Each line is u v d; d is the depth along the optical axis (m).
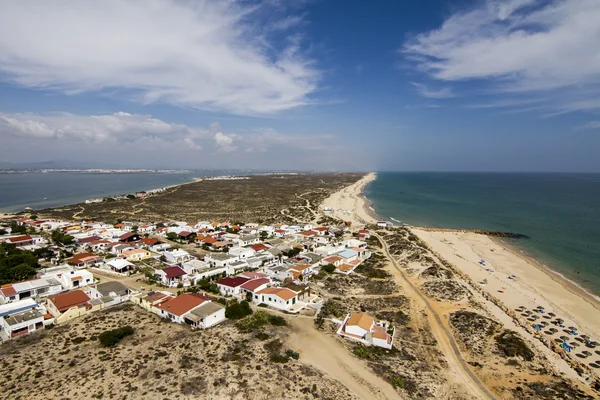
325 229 118.69
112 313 53.97
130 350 41.94
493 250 106.06
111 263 77.00
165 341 44.34
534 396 38.00
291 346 44.62
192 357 40.28
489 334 51.28
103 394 33.41
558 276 83.31
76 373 36.94
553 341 52.12
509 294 71.00
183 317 50.16
